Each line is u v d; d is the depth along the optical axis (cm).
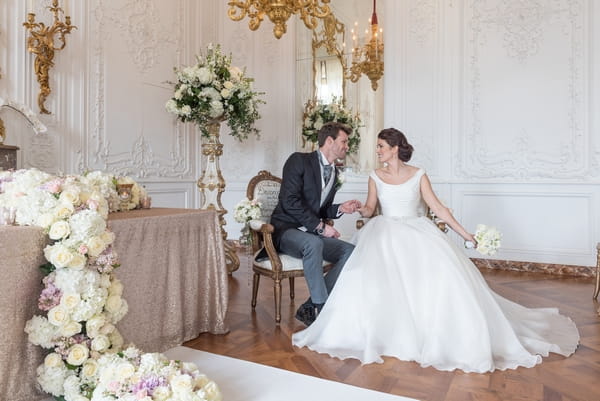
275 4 329
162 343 248
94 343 184
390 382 211
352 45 598
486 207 530
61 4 472
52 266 183
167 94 613
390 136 292
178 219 256
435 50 551
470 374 220
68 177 210
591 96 477
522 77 509
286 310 336
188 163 656
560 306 348
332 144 316
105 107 525
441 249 256
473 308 236
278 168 644
